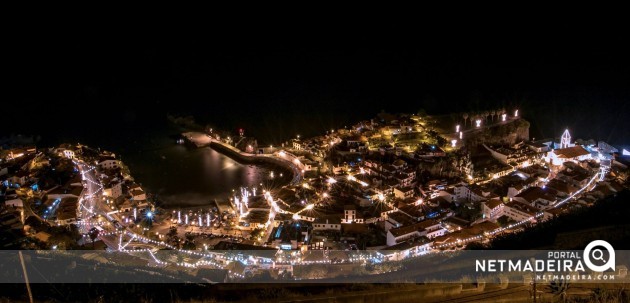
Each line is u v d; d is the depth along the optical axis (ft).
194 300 116.37
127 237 241.76
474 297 108.17
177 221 261.65
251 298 115.34
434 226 241.55
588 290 106.32
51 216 256.32
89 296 121.90
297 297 112.47
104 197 281.74
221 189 311.27
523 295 107.24
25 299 118.21
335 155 336.70
